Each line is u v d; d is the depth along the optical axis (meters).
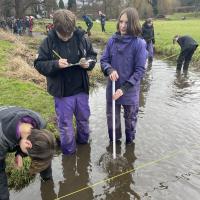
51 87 1.75
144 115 2.50
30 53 5.02
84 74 1.78
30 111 1.17
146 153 1.94
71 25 1.61
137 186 1.65
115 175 1.75
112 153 1.94
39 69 1.68
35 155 0.98
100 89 3.31
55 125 2.12
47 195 1.59
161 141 2.09
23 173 1.65
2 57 4.14
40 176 1.69
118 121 1.97
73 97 1.80
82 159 1.88
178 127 2.29
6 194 1.23
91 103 2.81
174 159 1.88
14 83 2.94
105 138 2.12
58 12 1.62
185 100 2.90
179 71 4.08
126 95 1.85
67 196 1.59
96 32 8.79
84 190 1.63
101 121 2.37
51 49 1.68
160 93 3.12
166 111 2.60
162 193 1.60
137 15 1.77
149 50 4.70
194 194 1.58
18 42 6.06
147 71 4.09
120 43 1.79
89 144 2.03
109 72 1.80
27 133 1.03
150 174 1.75
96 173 1.76
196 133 2.20
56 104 1.80
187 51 3.99
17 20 9.55
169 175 1.73
